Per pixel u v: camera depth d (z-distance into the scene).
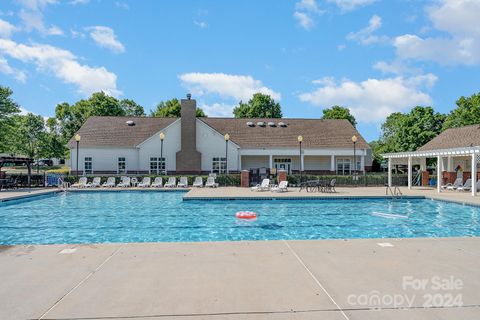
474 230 12.05
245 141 37.06
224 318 4.06
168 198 22.39
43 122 55.75
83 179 28.66
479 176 26.28
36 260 6.32
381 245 7.40
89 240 10.67
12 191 23.78
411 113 46.59
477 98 40.06
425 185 30.47
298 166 38.03
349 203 19.48
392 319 4.02
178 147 35.53
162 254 6.75
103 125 38.16
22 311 4.23
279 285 5.09
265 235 11.23
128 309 4.29
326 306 4.37
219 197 19.77
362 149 37.06
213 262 6.23
